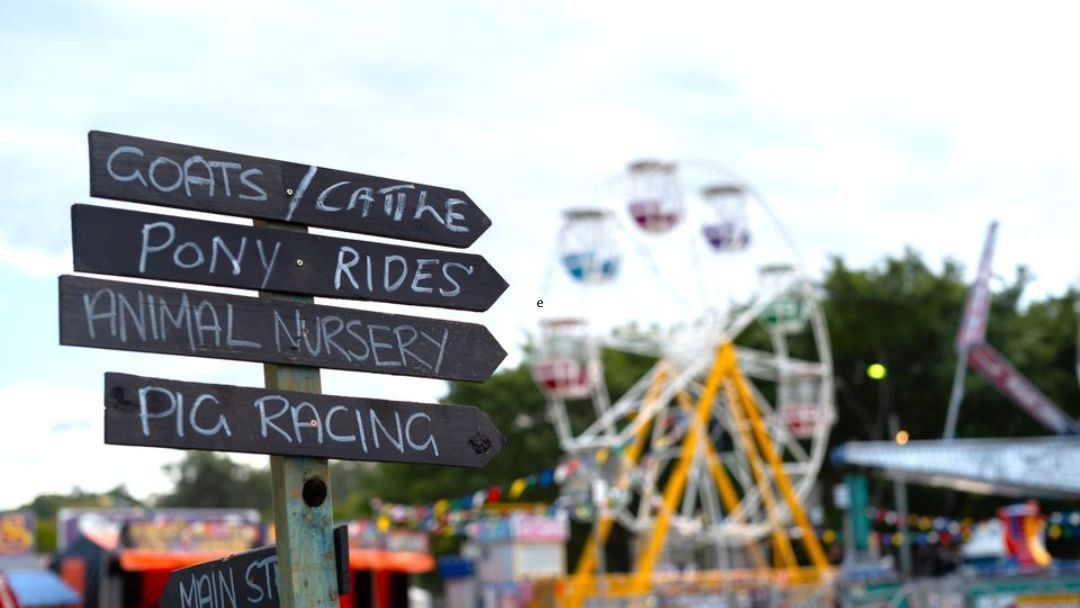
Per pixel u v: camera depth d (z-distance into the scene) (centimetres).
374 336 484
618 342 4284
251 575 490
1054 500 5391
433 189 510
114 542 2694
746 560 5853
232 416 449
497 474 6550
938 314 6084
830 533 4731
